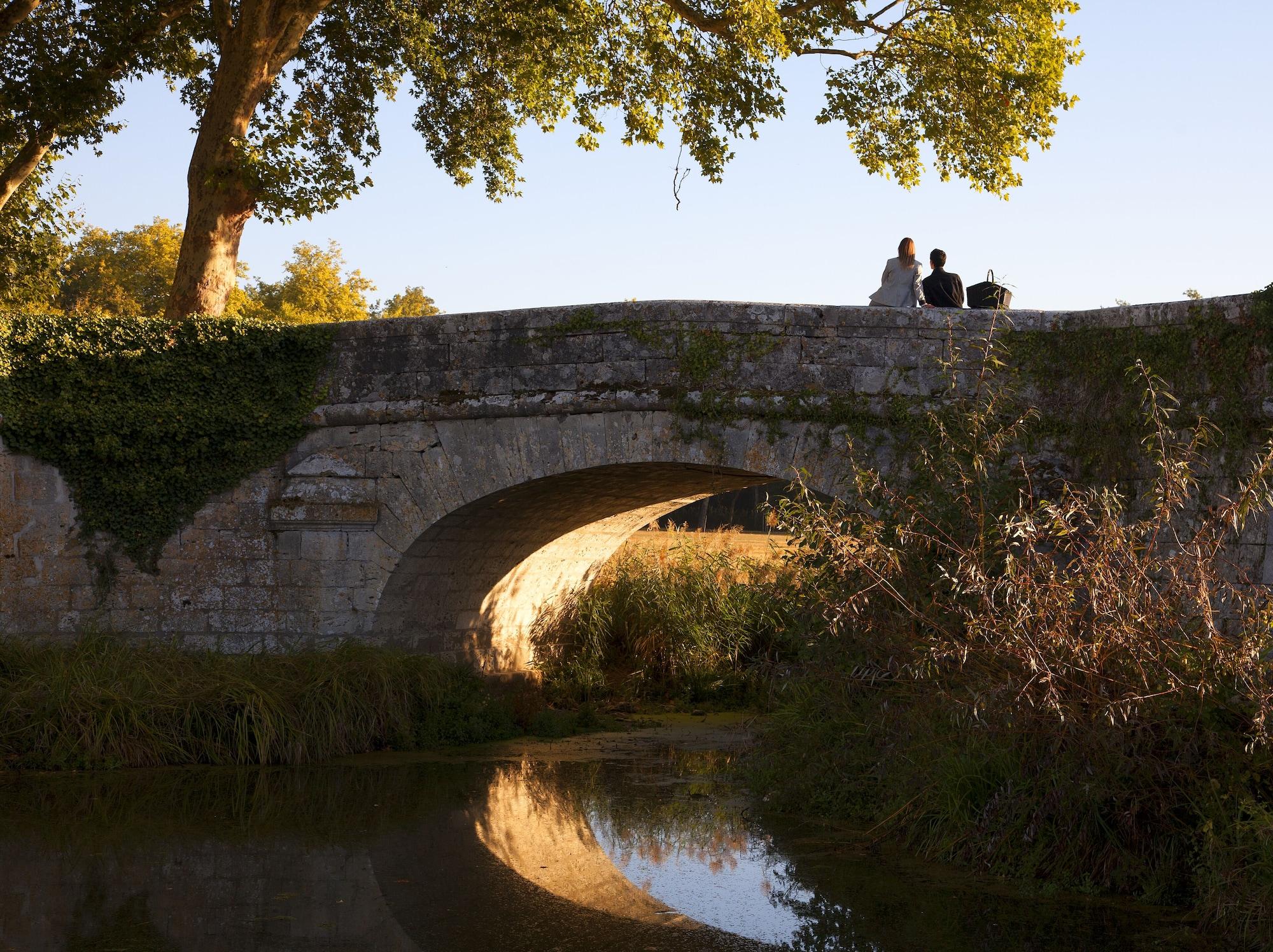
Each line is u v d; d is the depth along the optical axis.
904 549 8.19
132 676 10.93
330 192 14.66
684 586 16.31
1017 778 7.28
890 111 18.28
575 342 11.98
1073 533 7.13
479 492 12.33
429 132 17.95
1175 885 6.59
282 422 12.70
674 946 5.81
